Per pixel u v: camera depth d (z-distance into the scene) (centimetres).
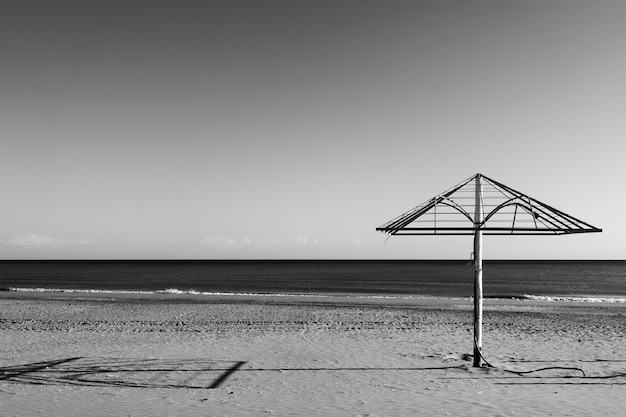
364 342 1554
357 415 788
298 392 949
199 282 6581
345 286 5809
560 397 899
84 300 3250
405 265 17450
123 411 812
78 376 1091
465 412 805
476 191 1034
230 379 1066
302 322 2044
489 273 10231
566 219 962
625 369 1155
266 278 7775
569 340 1592
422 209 1027
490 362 1245
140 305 2814
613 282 6988
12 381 1043
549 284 6500
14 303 2961
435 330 1817
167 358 1295
